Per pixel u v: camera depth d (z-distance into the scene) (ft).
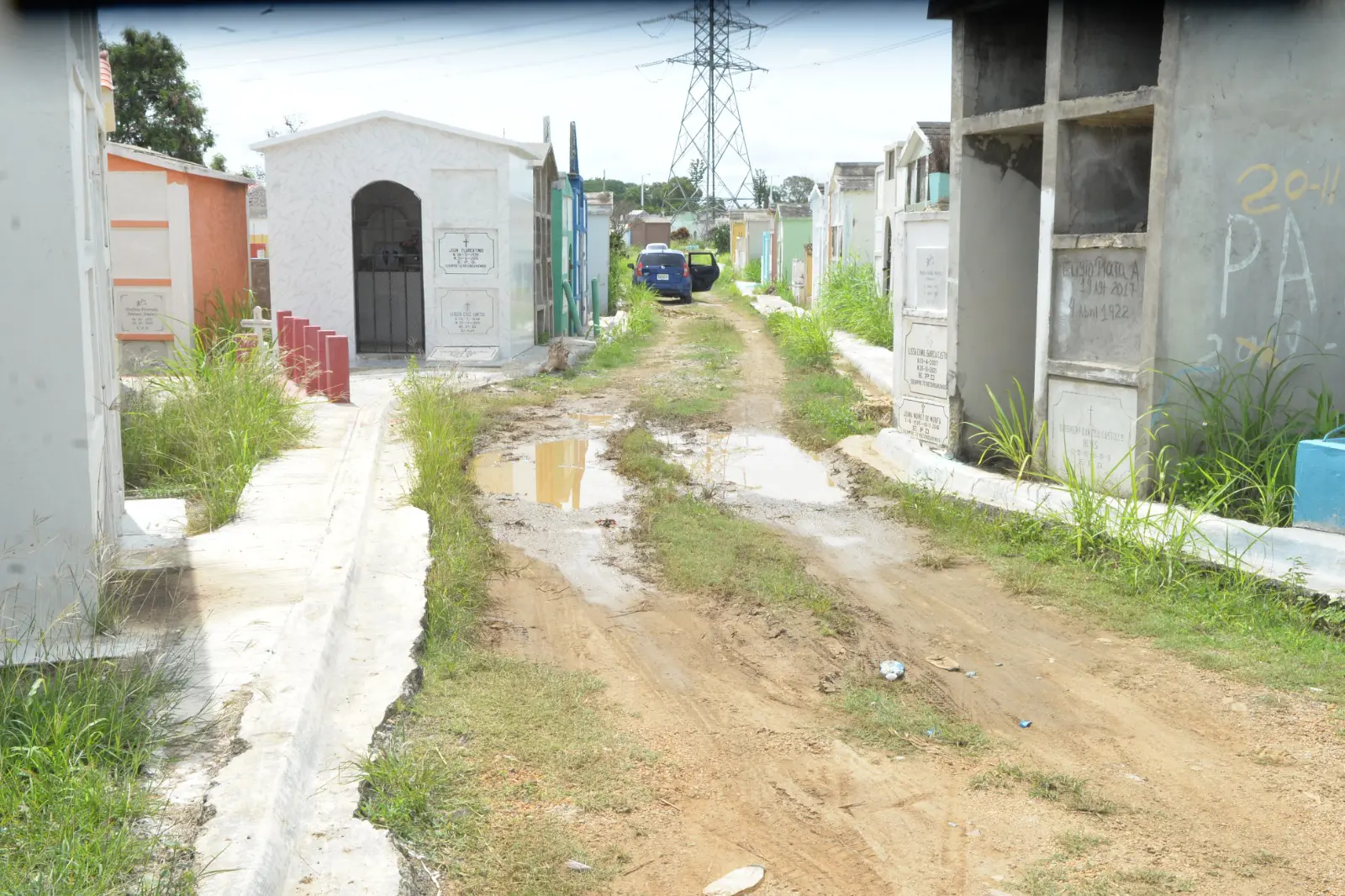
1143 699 17.83
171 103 93.61
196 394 33.76
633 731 16.38
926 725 16.87
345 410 41.22
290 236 57.16
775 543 26.66
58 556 17.24
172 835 11.75
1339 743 16.03
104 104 30.73
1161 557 23.45
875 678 18.81
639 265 123.65
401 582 21.70
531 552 26.30
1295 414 25.86
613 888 12.26
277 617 18.53
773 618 21.63
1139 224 28.55
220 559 22.12
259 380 36.19
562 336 73.41
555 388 52.11
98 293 21.11
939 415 33.86
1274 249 25.52
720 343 74.08
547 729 16.11
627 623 21.50
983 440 32.27
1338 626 20.21
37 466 17.02
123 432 30.66
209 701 15.17
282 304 57.72
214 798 12.50
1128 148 28.45
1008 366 32.35
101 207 22.62
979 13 30.68
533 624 21.40
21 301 16.70
